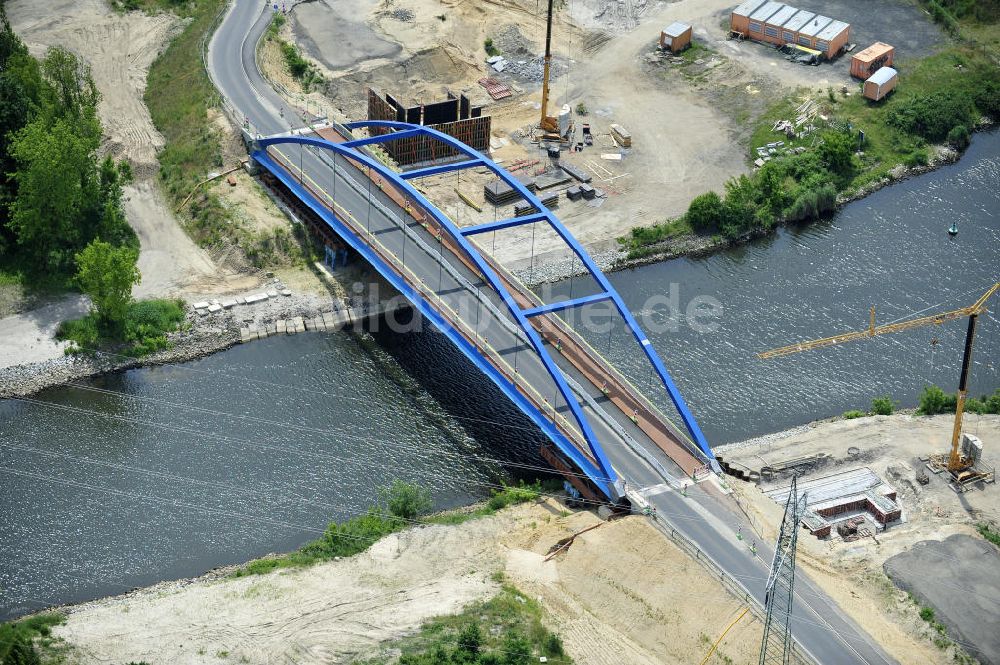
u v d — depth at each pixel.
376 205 194.12
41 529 150.38
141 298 188.75
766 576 138.62
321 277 193.75
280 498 155.75
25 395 172.12
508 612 135.12
